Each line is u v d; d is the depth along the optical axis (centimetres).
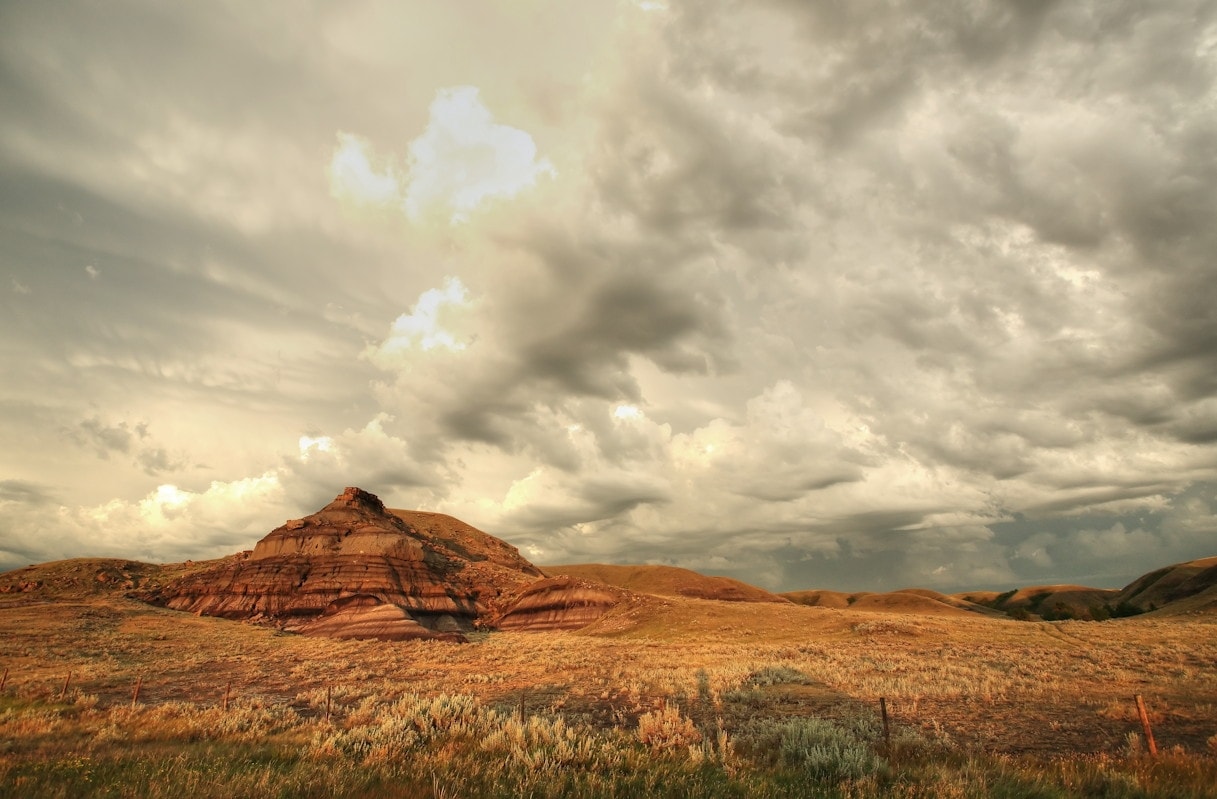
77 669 3469
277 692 2780
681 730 1463
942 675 2659
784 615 7644
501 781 946
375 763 1106
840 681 2506
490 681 2969
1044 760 1257
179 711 1995
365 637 6650
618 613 8338
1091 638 4778
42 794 845
